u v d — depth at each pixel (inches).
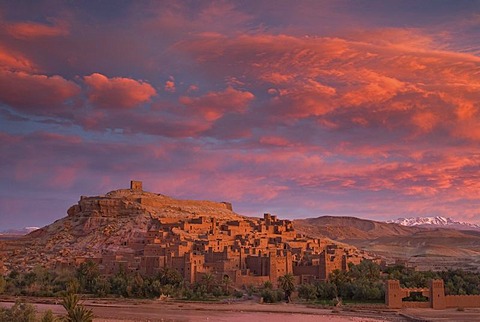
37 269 7199.8
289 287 6299.2
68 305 3718.0
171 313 5438.0
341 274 6628.9
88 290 6884.8
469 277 7091.5
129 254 7751.0
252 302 6205.7
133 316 5201.8
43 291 6756.9
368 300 6225.4
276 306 5944.9
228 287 6579.7
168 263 7081.7
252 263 7268.7
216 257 7258.9
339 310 5669.3
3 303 5949.8
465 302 5969.5
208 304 6048.2
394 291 5925.2
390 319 5177.2
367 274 6845.5
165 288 6505.9
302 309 5748.0
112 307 5807.1
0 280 6515.8
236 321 4960.6
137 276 6737.2
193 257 6904.5
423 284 6505.9
